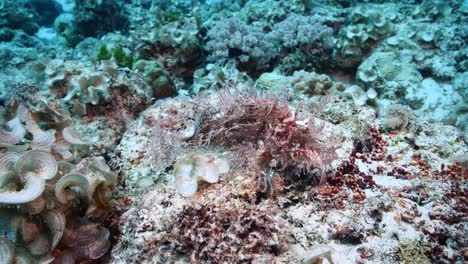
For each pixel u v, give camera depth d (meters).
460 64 0.90
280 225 0.31
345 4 1.21
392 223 0.32
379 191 0.36
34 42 1.51
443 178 0.38
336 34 1.10
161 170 0.40
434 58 0.93
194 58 0.99
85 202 0.34
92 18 1.42
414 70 0.89
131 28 1.42
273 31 1.03
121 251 0.32
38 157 0.31
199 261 0.29
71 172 0.32
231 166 0.36
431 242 0.31
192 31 0.99
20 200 0.27
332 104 0.49
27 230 0.30
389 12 1.09
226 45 0.97
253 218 0.29
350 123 0.47
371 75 0.91
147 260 0.30
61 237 0.32
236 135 0.38
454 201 0.35
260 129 0.36
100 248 0.34
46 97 0.60
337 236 0.31
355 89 0.62
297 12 1.13
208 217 0.30
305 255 0.29
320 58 1.01
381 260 0.30
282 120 0.35
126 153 0.45
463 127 0.66
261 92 0.40
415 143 0.45
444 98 0.85
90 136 0.56
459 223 0.33
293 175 0.36
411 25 1.01
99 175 0.35
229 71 0.85
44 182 0.30
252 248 0.28
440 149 0.44
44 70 0.66
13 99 0.50
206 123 0.40
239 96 0.38
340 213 0.33
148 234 0.31
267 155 0.35
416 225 0.32
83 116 0.59
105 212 0.35
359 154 0.43
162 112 0.47
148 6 1.66
